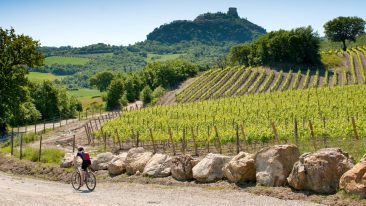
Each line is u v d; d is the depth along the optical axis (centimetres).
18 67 6119
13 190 2091
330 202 1502
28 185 2314
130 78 12781
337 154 1644
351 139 2906
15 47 5922
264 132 3328
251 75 10894
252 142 3353
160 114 6141
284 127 3622
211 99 8150
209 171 2038
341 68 11119
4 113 6159
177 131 4375
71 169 2677
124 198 1778
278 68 11850
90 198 1803
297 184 1669
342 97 5866
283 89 9062
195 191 1888
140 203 1645
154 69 14088
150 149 3578
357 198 1473
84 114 10800
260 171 1852
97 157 2722
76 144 4484
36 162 3131
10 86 5941
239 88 9600
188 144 3694
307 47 12056
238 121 4581
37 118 8800
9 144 4784
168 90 12069
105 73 19188
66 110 10156
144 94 11050
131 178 2342
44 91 9644
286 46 12225
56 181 2533
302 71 11225
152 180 2233
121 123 5609
